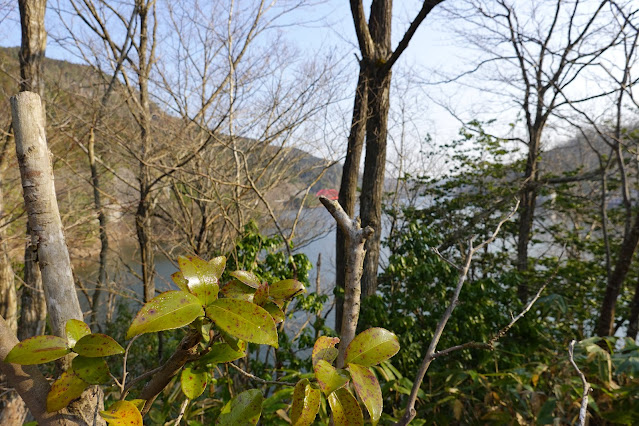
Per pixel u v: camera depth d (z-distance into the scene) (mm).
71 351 700
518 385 2520
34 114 747
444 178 8766
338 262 5254
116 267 6934
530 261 8703
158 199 6141
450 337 4242
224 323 666
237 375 3443
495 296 4566
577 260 8062
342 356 846
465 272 1176
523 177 8633
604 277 7625
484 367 3863
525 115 8078
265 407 2012
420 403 2725
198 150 4621
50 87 4812
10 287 4496
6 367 701
